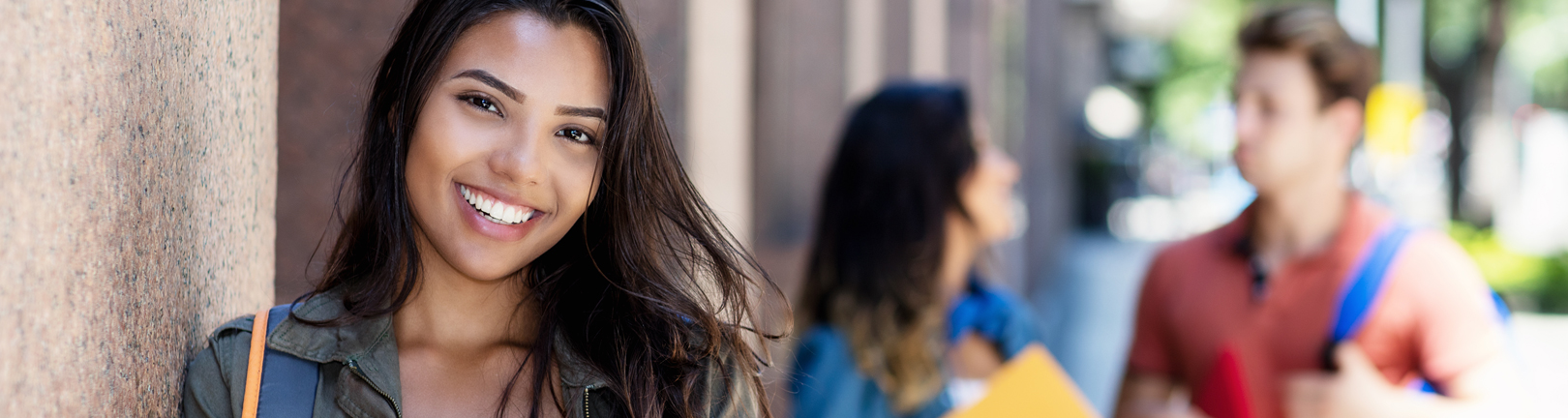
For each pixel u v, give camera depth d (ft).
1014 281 29.91
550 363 4.55
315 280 5.69
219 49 4.89
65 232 3.45
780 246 14.70
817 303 8.96
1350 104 7.99
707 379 4.62
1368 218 7.88
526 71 4.20
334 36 6.73
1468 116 61.98
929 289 8.79
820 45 15.34
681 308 4.61
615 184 4.50
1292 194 7.92
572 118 4.30
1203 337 8.11
